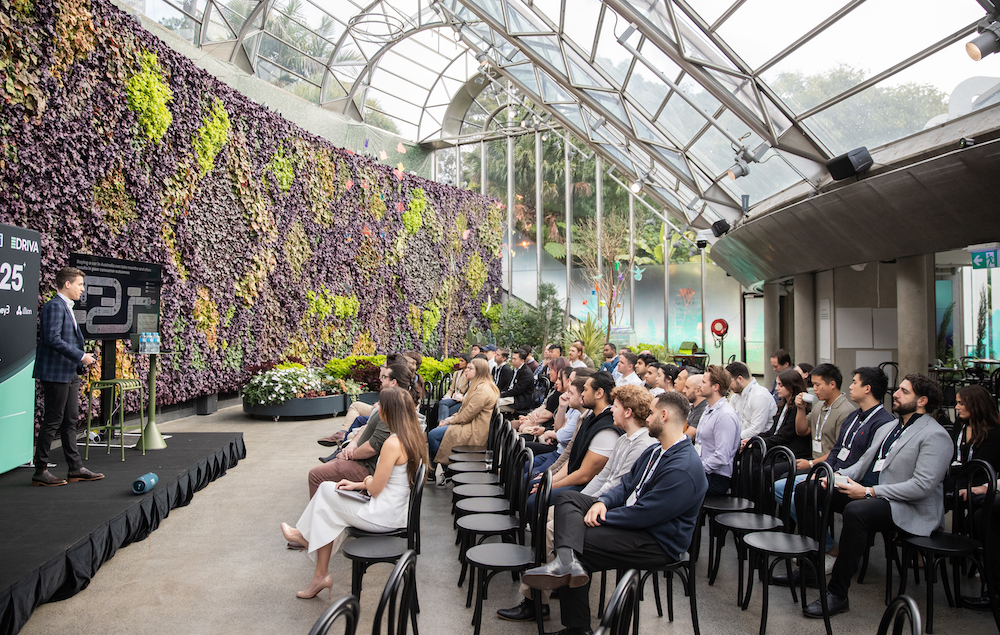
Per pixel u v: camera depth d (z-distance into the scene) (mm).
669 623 3846
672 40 8953
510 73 17297
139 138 9398
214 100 11242
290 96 20266
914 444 4156
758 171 11406
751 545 3682
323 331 15234
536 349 22938
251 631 3631
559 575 3029
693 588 3646
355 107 24000
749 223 11922
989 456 4414
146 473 5781
